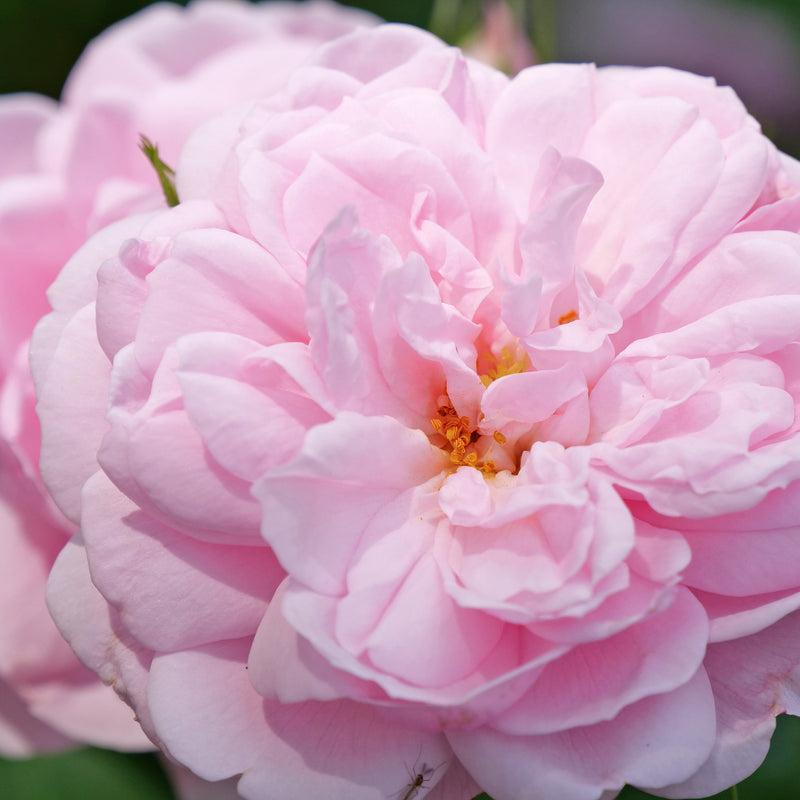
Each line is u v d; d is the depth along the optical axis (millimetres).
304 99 332
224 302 319
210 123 341
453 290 329
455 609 311
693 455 308
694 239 325
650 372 319
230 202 326
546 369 323
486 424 326
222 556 319
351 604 308
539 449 319
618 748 310
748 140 329
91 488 321
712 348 318
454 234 329
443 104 329
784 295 317
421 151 323
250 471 309
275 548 304
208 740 316
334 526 311
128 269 319
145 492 312
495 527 314
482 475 325
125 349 313
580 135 336
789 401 313
